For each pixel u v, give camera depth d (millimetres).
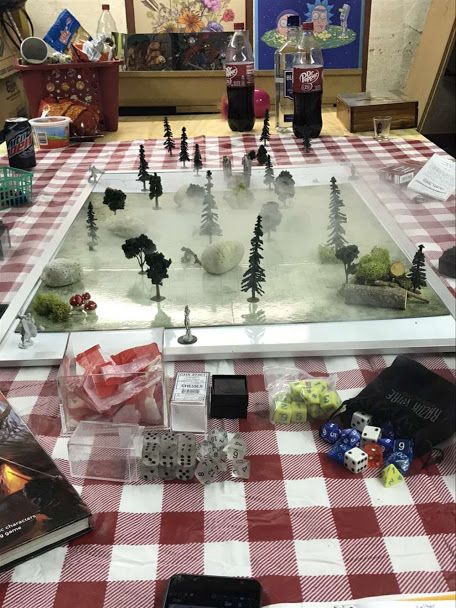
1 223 1400
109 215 1451
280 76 2307
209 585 613
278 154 1912
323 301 1103
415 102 2119
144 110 2410
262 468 780
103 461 772
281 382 905
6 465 734
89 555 670
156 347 875
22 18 2643
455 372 948
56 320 1059
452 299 1097
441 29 2312
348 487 749
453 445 801
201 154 1939
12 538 653
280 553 668
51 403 896
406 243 1274
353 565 653
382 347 985
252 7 2338
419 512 713
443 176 1586
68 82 2090
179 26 2408
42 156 1994
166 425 853
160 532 696
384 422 824
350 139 2047
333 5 2305
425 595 615
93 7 2609
